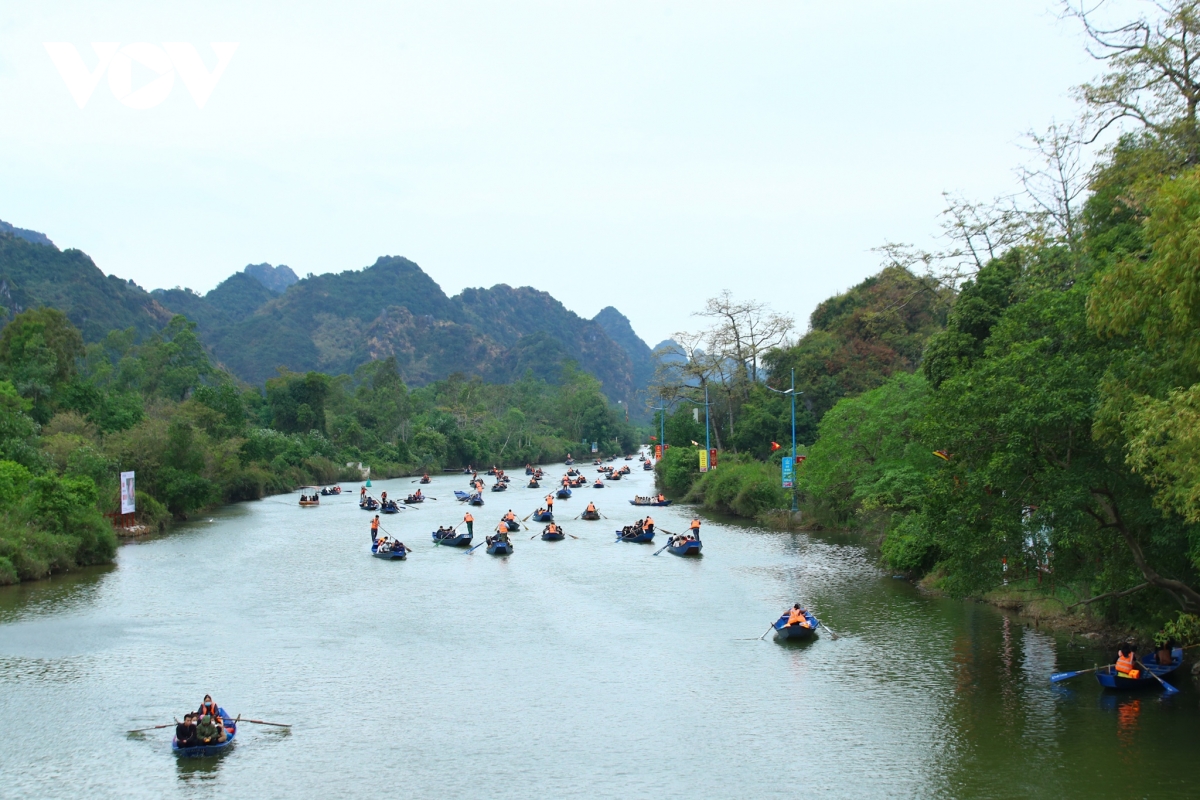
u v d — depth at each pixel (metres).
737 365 103.31
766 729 24.89
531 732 24.92
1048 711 25.59
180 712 26.84
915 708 26.25
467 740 24.36
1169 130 33.00
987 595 40.41
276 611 40.50
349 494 111.50
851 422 60.16
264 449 116.75
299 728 25.38
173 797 20.95
